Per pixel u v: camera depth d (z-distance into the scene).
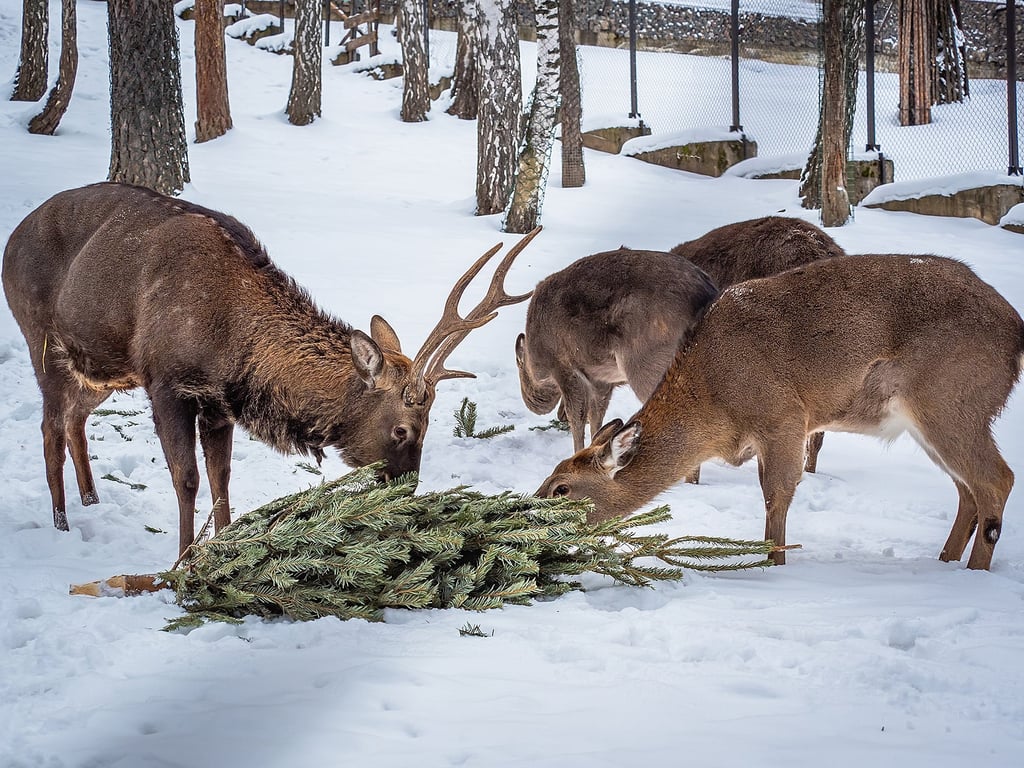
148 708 3.50
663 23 29.22
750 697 3.67
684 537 5.39
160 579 4.88
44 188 14.59
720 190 19.50
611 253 8.01
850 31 17.91
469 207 16.73
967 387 5.69
